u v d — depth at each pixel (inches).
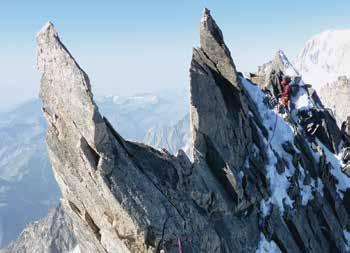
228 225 1216.2
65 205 1172.5
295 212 1448.1
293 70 2394.2
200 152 1239.5
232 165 1294.3
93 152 991.0
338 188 1752.0
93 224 1088.2
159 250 989.8
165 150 1157.7
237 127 1366.9
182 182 1115.9
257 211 1342.3
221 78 1440.7
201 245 1074.1
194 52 1418.6
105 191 967.0
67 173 1054.4
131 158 1052.5
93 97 965.8
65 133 1037.8
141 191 992.2
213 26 1466.5
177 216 1036.5
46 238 3577.8
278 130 1657.2
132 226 968.3
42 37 1018.7
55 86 1025.5
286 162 1558.8
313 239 1464.1
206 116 1259.2
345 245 1587.1
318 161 1721.2
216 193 1189.7
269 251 1285.7
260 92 1782.7
